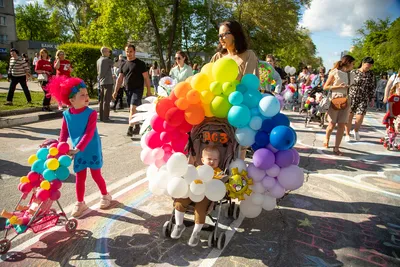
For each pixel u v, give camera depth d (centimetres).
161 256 280
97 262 270
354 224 350
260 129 297
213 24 2605
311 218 361
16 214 289
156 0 2266
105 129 809
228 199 325
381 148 708
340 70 605
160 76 1789
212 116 316
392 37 2877
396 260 286
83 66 1357
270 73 616
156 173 297
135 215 356
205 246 298
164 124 300
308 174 511
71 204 377
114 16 2408
